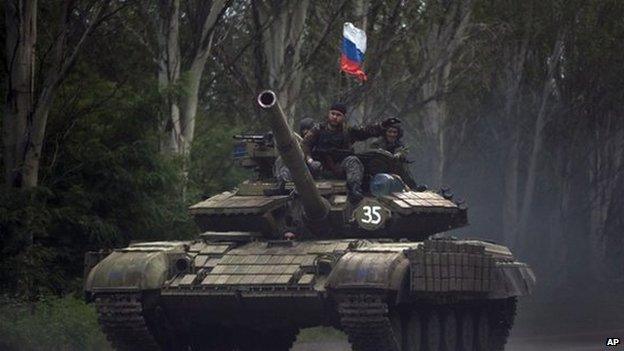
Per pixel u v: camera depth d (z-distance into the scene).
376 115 86.12
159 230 58.41
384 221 43.00
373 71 78.06
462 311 46.56
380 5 78.81
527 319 85.81
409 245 40.12
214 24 64.62
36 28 55.28
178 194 60.72
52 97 52.16
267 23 73.56
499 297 45.75
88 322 48.50
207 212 44.03
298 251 41.56
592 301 111.06
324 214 42.97
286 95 73.00
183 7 69.00
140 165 57.41
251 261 41.50
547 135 131.62
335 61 84.06
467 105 120.38
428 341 43.56
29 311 47.94
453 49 88.69
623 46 123.50
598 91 127.19
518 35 119.19
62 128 56.66
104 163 56.22
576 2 120.69
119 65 63.91
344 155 44.47
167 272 41.59
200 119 83.06
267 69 73.62
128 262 41.16
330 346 58.72
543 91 123.94
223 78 84.25
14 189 50.88
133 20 64.25
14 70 51.81
